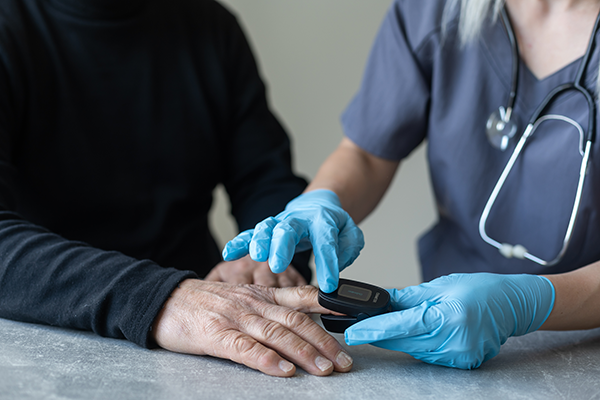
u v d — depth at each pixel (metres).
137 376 0.51
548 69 0.80
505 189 0.84
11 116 0.92
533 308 0.61
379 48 0.94
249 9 2.00
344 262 0.70
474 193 0.87
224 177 1.18
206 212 1.16
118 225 1.03
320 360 0.54
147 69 1.04
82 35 0.98
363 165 0.94
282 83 2.03
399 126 0.92
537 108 0.80
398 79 0.90
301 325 0.58
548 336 0.70
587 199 0.77
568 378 0.54
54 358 0.55
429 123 0.90
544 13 0.80
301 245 0.75
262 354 0.53
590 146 0.74
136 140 1.04
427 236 1.07
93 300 0.61
